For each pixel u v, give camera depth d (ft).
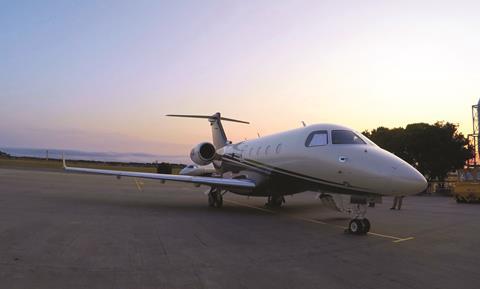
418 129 135.03
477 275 19.71
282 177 46.88
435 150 131.34
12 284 16.46
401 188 32.40
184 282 17.57
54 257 21.42
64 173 177.37
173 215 43.21
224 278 18.38
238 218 42.29
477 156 120.37
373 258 23.38
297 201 70.03
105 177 175.52
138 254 22.91
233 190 53.93
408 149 135.74
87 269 19.22
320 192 42.04
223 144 73.46
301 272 19.81
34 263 19.95
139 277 18.15
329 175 38.40
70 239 26.73
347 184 36.19
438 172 137.28
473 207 64.54
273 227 35.88
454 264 22.06
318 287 17.35
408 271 20.38
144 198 67.00
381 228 36.47
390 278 18.98
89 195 67.05
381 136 145.38
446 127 136.15
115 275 18.37
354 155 36.06
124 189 91.86
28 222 33.63
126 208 48.75
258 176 52.39
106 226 33.12
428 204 72.64
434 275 19.65
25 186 81.15
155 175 52.21
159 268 19.84
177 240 27.86
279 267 20.75
